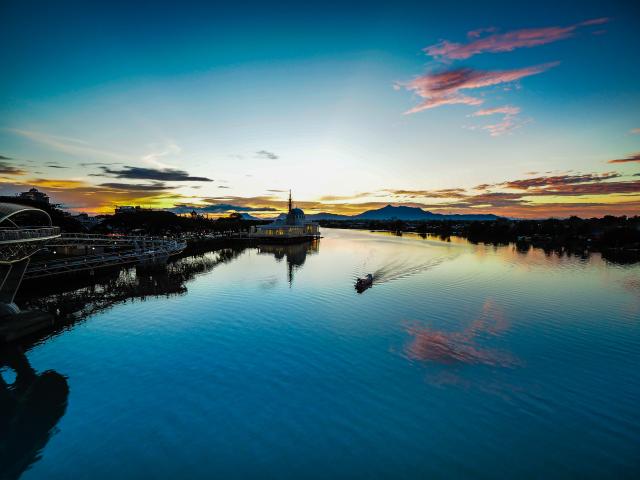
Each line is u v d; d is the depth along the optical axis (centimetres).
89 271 5969
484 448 1877
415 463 1770
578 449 1875
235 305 4372
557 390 2442
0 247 3353
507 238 18350
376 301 4631
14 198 8638
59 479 1667
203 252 10419
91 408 2198
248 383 2484
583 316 4091
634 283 6119
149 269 6444
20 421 2081
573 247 13400
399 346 3136
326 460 1784
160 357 2886
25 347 3073
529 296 5031
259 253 10281
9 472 1709
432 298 4831
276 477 1677
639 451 1866
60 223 9375
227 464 1752
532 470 1731
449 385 2489
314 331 3484
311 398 2308
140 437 1938
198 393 2359
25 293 4712
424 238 18962
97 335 3344
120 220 14588
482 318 3962
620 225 16925
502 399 2330
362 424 2056
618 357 2973
